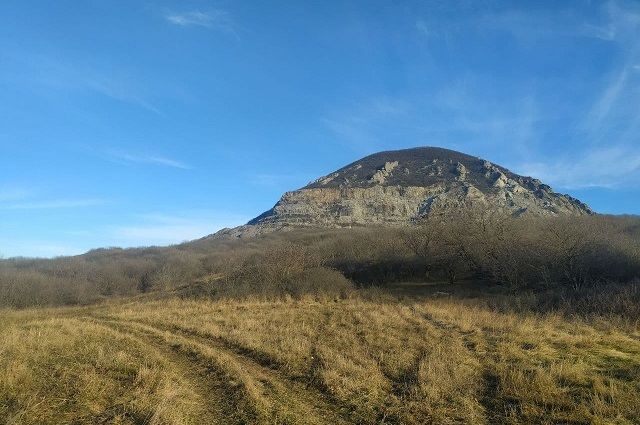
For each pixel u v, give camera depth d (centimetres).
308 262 3856
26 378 934
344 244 5028
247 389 938
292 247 4000
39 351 1209
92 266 6128
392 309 2150
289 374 1093
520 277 3234
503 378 943
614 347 1195
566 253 3003
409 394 906
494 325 1586
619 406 759
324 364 1125
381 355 1193
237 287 3506
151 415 772
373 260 4488
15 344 1238
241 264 4903
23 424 732
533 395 839
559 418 743
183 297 3775
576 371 941
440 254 4078
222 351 1370
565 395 834
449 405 838
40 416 770
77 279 5362
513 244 3422
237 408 841
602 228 4084
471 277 4128
